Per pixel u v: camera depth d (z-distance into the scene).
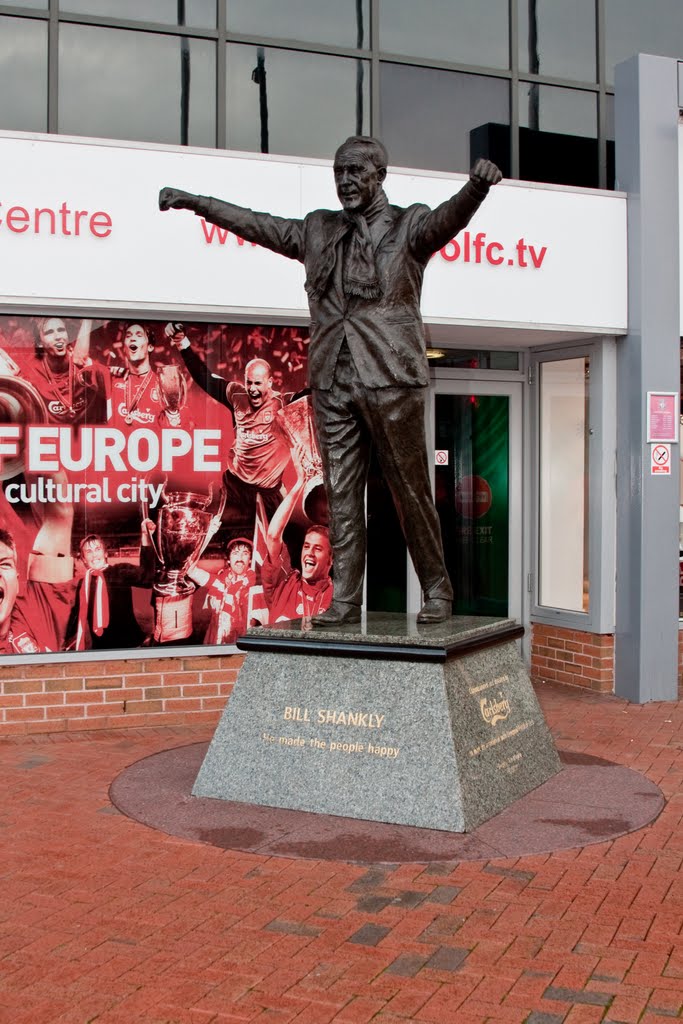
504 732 6.79
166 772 7.26
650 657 9.93
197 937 4.76
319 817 6.31
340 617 6.91
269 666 6.67
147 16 9.09
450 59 10.02
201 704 9.01
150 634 8.93
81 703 8.73
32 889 5.31
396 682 6.34
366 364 6.72
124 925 4.89
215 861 5.67
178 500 9.00
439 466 10.92
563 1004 4.17
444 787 6.12
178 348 8.99
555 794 6.79
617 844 5.93
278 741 6.56
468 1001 4.20
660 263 10.01
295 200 9.04
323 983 4.34
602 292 9.96
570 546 10.73
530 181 9.96
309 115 9.55
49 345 8.69
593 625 10.28
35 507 8.68
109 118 9.00
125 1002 4.18
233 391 9.13
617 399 10.20
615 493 10.20
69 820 6.34
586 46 10.55
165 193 6.89
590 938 4.77
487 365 10.99
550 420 10.91
